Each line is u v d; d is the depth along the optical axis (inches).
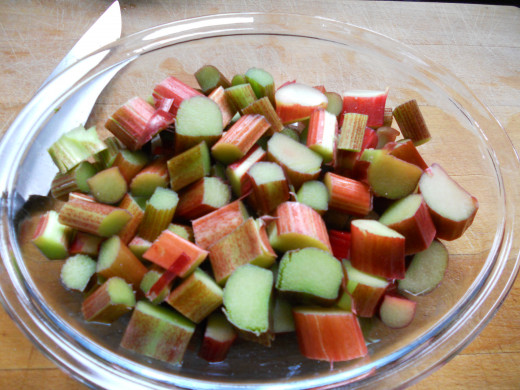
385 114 11.2
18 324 8.4
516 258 9.3
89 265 9.0
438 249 9.3
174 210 9.1
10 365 9.0
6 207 9.6
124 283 8.5
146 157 9.9
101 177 9.3
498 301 8.8
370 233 8.5
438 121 11.7
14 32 13.2
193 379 8.2
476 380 9.4
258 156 9.5
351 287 8.5
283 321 8.5
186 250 8.3
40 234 8.9
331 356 8.1
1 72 12.5
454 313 8.8
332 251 9.1
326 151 9.7
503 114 12.9
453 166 11.1
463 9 15.3
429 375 8.7
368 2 15.2
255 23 12.1
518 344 9.7
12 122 10.4
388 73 12.2
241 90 10.4
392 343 8.7
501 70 13.8
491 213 10.2
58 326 8.6
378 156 9.3
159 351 8.3
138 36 11.7
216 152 9.5
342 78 12.5
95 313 8.4
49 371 9.0
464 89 11.5
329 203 9.4
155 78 12.1
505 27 14.9
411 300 9.1
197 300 8.2
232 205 8.9
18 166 10.0
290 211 8.8
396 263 8.6
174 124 9.7
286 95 10.6
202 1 14.6
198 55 12.2
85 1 14.1
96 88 11.4
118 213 8.8
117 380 8.1
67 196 9.9
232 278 8.1
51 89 10.9
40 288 9.0
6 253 9.2
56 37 13.3
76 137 9.9
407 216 8.9
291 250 8.2
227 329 8.4
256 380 8.2
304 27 12.2
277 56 12.5
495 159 10.5
